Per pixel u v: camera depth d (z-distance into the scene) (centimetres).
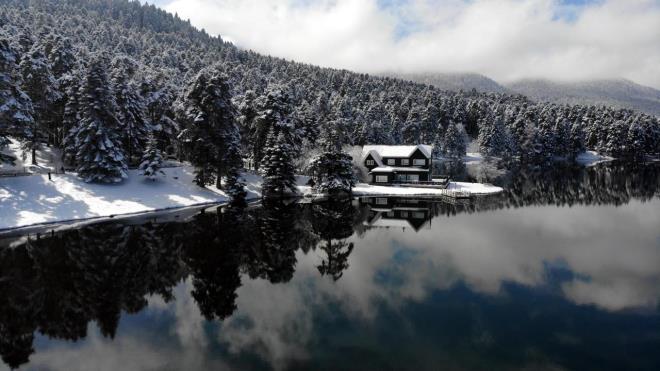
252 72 15838
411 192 6456
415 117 12675
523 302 2239
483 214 4831
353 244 3503
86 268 2802
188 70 14025
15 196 4016
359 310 2131
